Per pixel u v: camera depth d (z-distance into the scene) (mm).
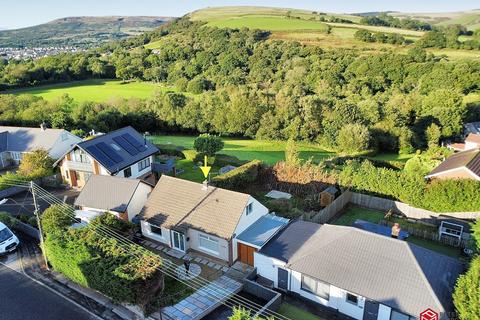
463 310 17938
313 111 70750
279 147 67438
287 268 23641
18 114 68562
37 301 22828
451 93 73375
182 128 77688
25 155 44969
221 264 27125
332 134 67625
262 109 74062
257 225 28547
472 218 32844
